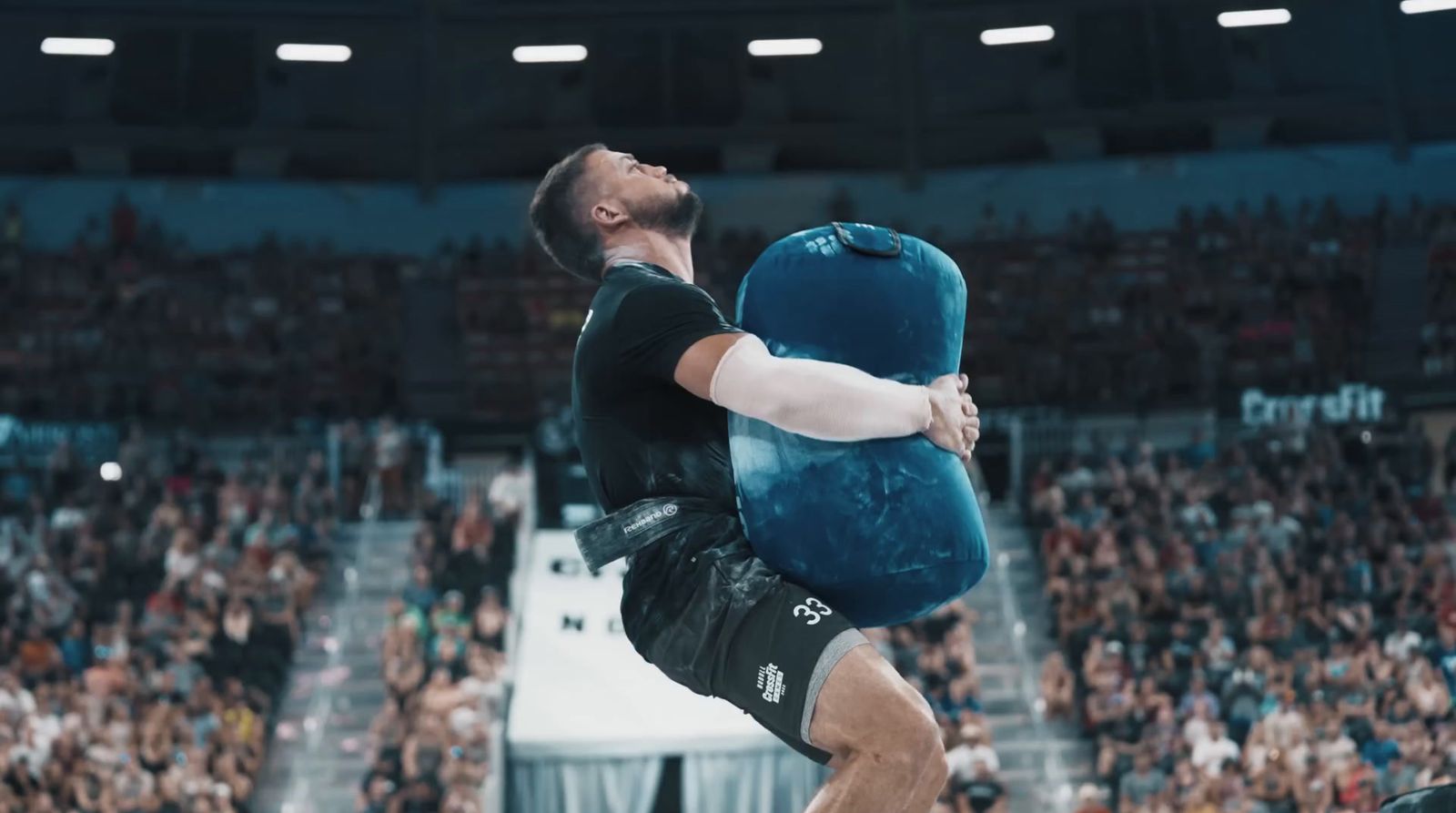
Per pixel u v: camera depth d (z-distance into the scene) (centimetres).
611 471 268
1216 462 2189
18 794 1485
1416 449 2245
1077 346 2533
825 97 2755
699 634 253
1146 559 1858
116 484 2181
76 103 2650
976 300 2602
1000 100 2738
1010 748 1691
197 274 2652
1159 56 2677
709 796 1641
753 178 2820
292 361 2583
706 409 267
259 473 2230
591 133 2738
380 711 1756
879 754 236
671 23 2666
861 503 246
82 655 1748
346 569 2030
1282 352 2514
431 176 2777
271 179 2805
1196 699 1606
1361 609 1753
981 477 2175
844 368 244
